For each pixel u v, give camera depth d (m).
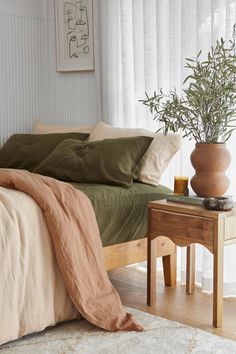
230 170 3.50
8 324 2.68
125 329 2.90
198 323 3.03
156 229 3.24
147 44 3.92
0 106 4.56
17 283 2.72
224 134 3.33
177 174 3.83
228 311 3.21
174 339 2.80
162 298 3.41
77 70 4.55
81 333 2.87
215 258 2.97
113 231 3.31
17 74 4.63
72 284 2.87
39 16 4.73
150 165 3.60
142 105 4.02
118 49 4.20
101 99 4.36
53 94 4.77
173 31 3.76
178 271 3.88
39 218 2.87
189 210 3.07
